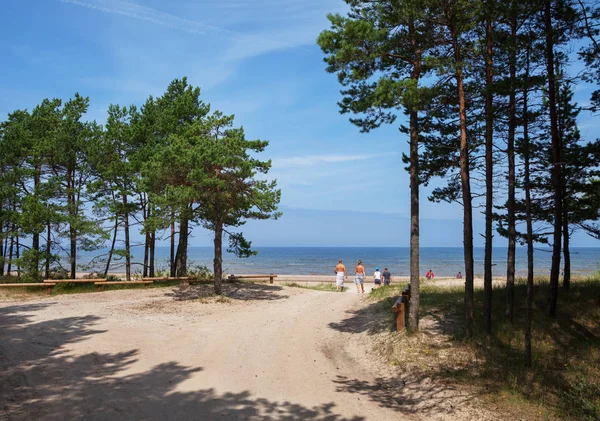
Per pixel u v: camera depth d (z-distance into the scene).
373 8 11.25
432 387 7.79
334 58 10.89
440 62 10.12
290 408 6.76
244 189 19.42
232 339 11.30
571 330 10.60
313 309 16.88
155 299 18.27
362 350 10.73
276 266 88.56
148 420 5.98
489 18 10.05
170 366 8.72
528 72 10.16
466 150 10.91
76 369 8.19
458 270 66.94
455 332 10.83
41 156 24.00
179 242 25.08
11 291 20.72
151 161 20.30
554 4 10.11
